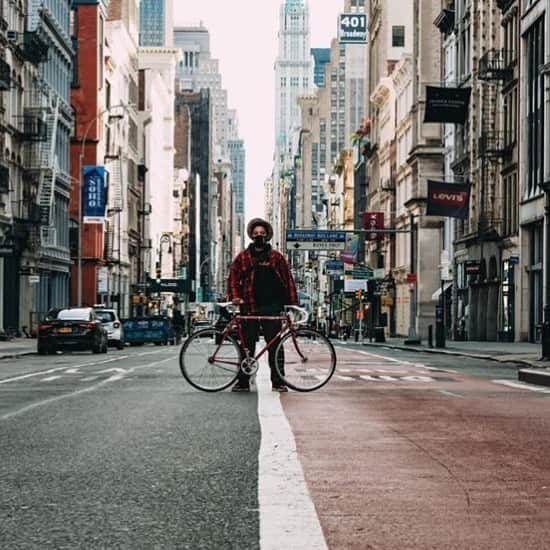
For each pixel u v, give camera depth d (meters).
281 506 6.38
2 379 19.36
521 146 50.78
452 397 14.43
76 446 9.16
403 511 6.30
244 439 9.59
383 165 105.94
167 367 24.62
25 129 59.84
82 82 84.06
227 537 5.62
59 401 13.77
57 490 7.03
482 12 60.78
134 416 11.62
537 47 49.09
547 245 39.50
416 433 10.07
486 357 32.91
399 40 109.88
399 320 93.50
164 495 6.84
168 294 143.12
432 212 54.62
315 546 5.35
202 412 11.98
